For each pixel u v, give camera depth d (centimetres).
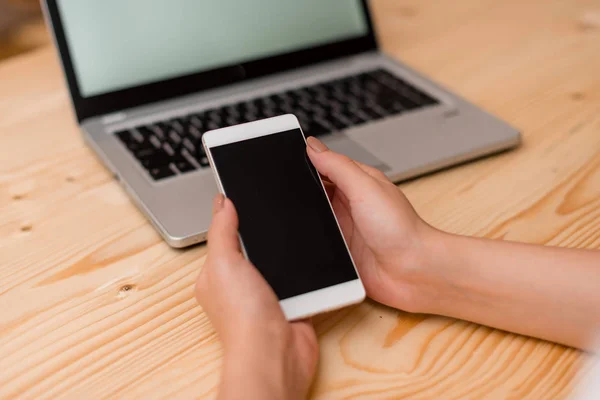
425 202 64
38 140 77
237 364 41
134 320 52
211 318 47
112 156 68
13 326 51
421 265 49
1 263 58
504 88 86
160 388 46
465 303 50
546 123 78
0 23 111
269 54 85
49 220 63
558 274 47
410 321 52
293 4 87
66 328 51
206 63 82
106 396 45
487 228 61
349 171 50
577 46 96
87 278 56
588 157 71
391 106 77
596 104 81
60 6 74
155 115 76
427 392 45
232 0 83
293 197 51
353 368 47
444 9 111
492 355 48
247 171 51
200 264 57
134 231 62
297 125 55
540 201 64
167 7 79
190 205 60
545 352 48
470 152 68
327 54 88
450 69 91
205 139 52
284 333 44
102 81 76
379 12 110
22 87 89
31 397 45
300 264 48
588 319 46
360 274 53
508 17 107
